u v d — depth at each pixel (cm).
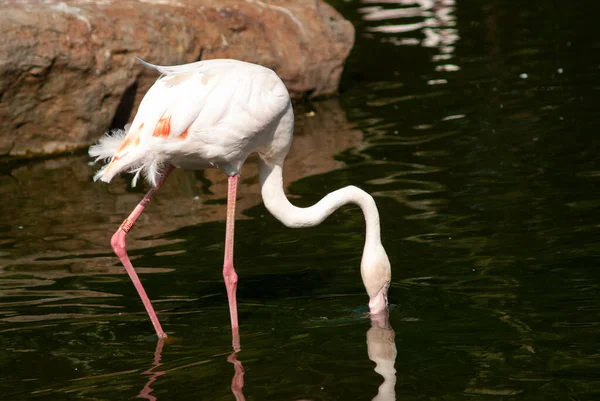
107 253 1088
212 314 898
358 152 1480
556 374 723
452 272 970
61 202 1322
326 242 1106
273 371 751
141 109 837
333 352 788
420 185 1282
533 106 1662
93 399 707
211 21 1748
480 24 2461
